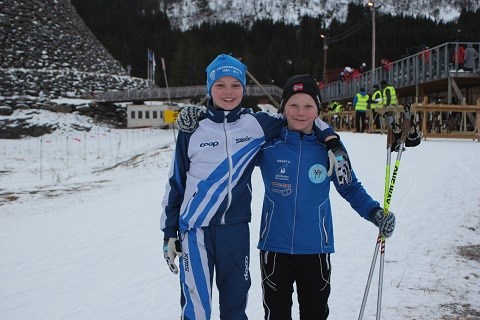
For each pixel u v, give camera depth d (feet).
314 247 10.86
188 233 10.95
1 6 164.66
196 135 11.03
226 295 11.05
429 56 73.26
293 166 10.91
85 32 184.44
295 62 341.21
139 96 147.23
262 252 11.23
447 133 56.08
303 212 10.87
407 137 11.26
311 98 10.82
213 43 386.52
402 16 417.28
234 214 10.95
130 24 398.83
